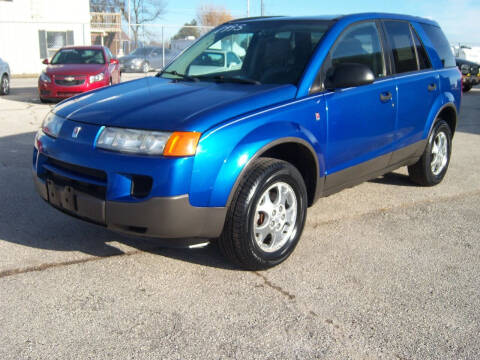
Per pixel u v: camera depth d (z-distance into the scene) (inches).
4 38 871.7
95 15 1176.2
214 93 133.5
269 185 125.1
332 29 153.6
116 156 115.6
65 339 100.9
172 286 123.5
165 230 114.5
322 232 161.8
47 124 136.9
